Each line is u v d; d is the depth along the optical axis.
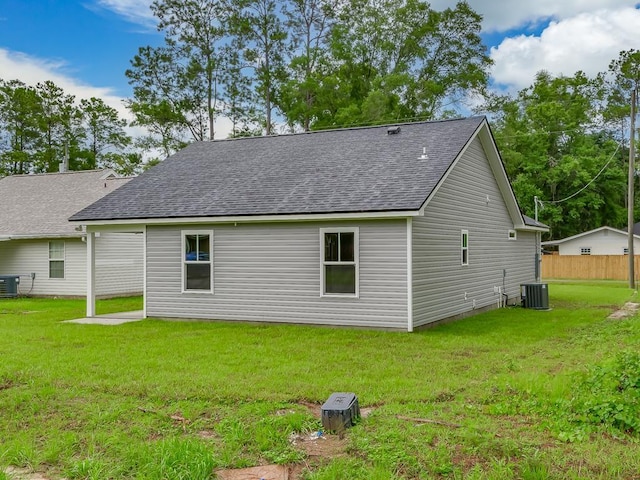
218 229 13.66
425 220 12.52
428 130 15.36
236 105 37.03
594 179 39.47
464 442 4.79
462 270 14.70
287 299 12.95
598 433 5.09
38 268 21.62
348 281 12.38
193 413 5.87
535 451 4.62
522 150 41.56
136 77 36.12
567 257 35.72
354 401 5.59
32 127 42.97
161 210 14.05
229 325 12.97
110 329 12.44
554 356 9.03
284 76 37.16
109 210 14.70
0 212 23.61
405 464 4.43
